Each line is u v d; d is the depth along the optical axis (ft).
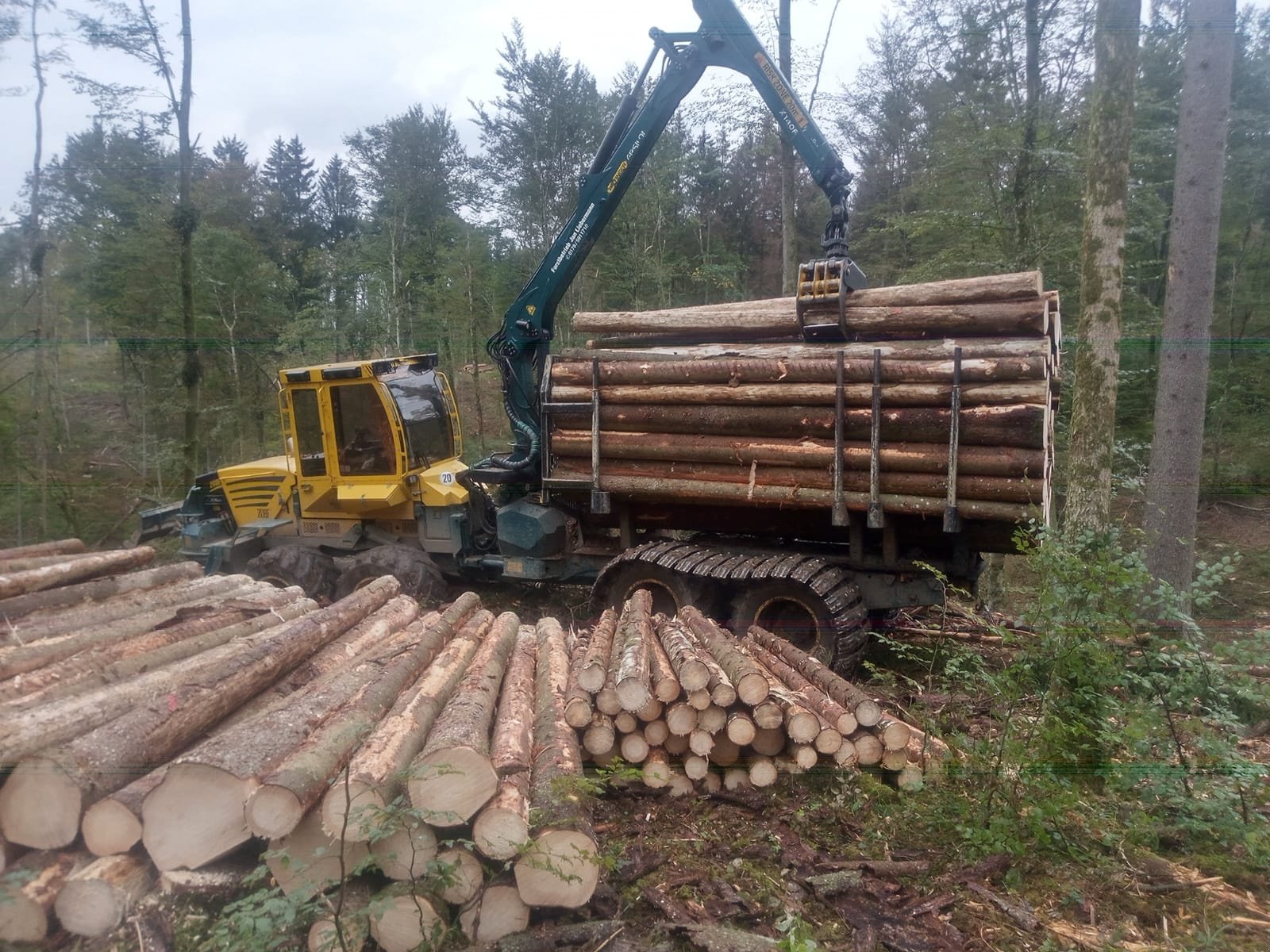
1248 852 12.16
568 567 25.12
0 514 40.45
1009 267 38.04
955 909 10.82
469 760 9.89
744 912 10.68
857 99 57.67
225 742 10.00
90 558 15.67
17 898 9.12
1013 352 18.03
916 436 18.78
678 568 20.88
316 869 9.67
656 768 13.19
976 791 13.06
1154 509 23.47
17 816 9.52
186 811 9.46
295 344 64.18
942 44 42.16
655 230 66.80
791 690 14.42
